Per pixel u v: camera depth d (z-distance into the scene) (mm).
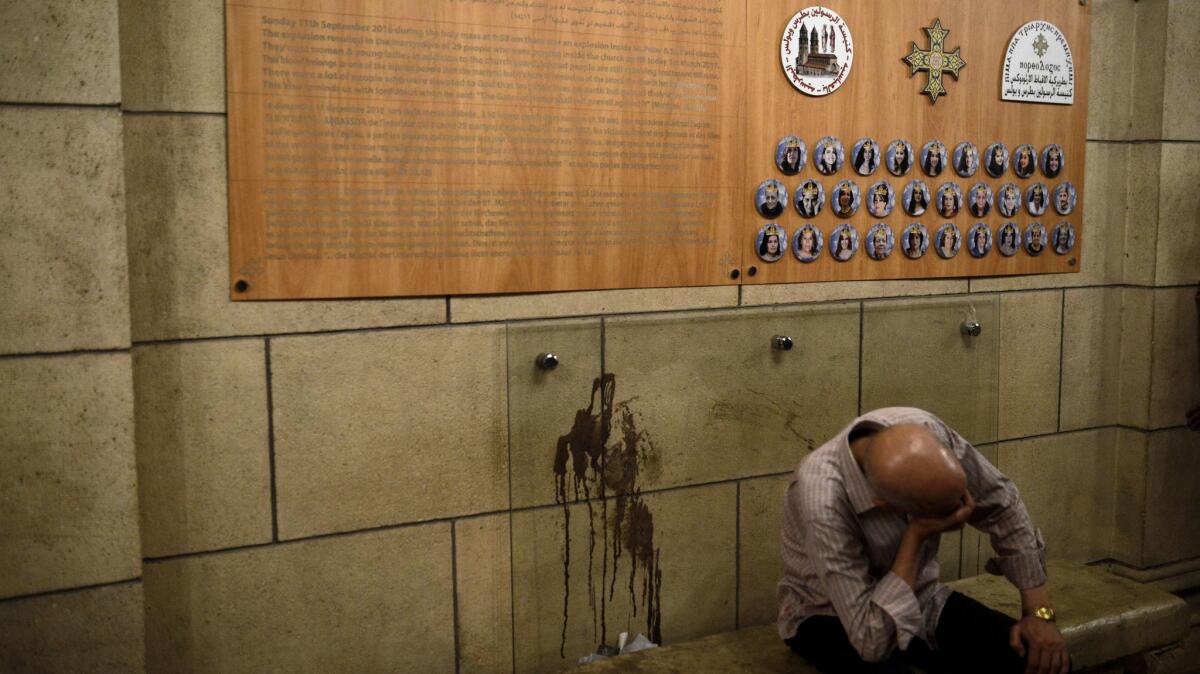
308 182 2586
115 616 2375
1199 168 3986
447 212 2756
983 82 3607
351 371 2701
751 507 3289
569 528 2998
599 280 2988
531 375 2904
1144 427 4000
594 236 2965
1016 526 2461
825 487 2359
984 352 3609
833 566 2293
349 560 2746
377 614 2797
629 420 3055
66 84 2227
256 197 2537
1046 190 3812
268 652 2670
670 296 3115
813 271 3340
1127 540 4094
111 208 2291
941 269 3605
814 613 2604
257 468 2615
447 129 2725
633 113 2977
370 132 2639
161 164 2449
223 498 2584
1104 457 4125
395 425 2770
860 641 2238
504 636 2984
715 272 3164
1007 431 3865
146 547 2506
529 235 2871
